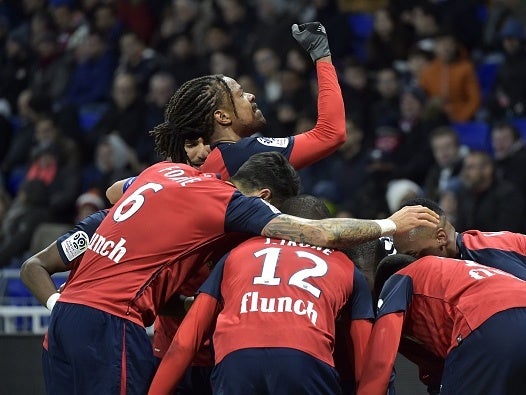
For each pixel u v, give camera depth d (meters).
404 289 10.62
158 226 10.66
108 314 10.45
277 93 28.53
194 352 10.32
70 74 33.91
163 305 10.85
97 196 24.27
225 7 31.73
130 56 31.39
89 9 35.81
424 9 28.75
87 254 10.91
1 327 17.94
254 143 11.56
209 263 11.09
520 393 10.29
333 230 10.38
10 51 36.00
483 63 28.95
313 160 11.78
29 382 15.48
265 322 9.95
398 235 11.30
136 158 28.22
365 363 10.26
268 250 10.41
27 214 25.39
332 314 10.15
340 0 32.75
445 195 21.62
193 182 10.79
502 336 10.23
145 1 33.56
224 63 29.59
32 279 11.41
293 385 9.77
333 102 11.79
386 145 25.06
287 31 29.41
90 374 10.36
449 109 27.11
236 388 9.84
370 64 28.59
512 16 29.44
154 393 10.18
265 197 11.04
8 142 32.53
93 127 29.83
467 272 10.68
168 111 11.89
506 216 21.20
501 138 23.58
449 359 10.48
